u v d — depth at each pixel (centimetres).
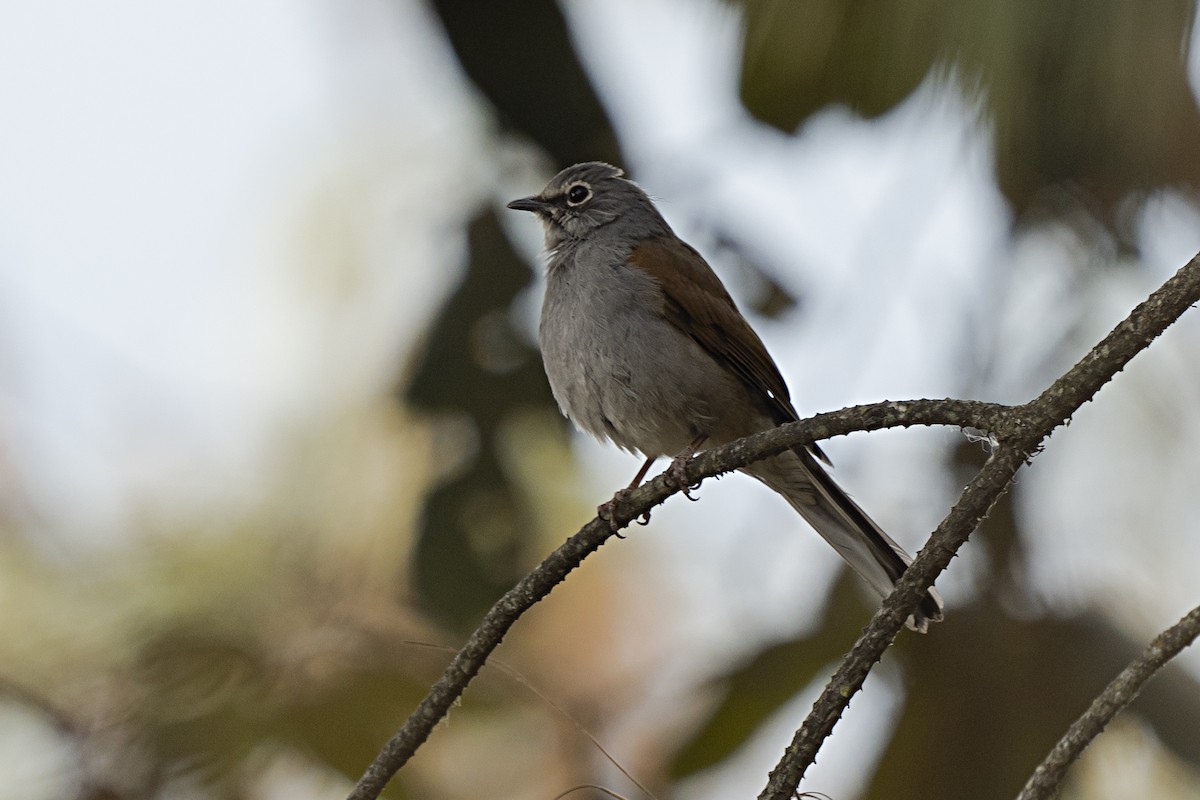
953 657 979
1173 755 973
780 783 637
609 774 1259
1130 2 844
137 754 1007
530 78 1219
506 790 1233
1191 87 867
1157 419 1137
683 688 1044
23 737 1019
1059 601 1002
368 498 1188
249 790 998
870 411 707
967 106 873
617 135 1231
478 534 1207
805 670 988
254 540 1135
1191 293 618
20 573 1063
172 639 1040
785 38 917
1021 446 636
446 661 1081
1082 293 1086
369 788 803
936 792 951
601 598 1388
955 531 637
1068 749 625
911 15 880
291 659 1048
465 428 1225
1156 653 621
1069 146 925
